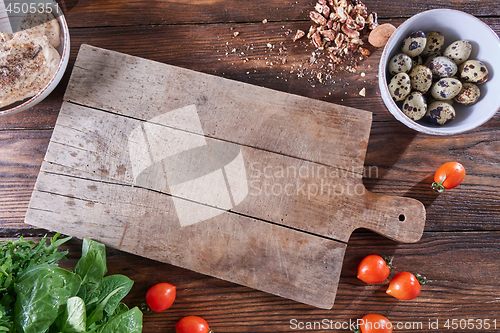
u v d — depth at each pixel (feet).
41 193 2.84
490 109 2.58
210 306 3.00
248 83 3.13
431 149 3.08
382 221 2.77
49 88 2.76
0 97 2.75
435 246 3.04
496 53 2.60
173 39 3.18
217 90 2.88
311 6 3.17
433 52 2.81
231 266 2.77
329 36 3.09
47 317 1.99
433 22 2.76
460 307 3.01
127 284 2.49
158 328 2.99
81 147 2.85
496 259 3.02
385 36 2.93
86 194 2.83
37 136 3.11
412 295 2.79
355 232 3.05
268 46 3.17
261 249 2.77
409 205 2.76
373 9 3.17
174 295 2.85
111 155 2.85
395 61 2.73
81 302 2.01
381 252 3.03
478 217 3.05
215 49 3.18
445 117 2.68
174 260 2.78
